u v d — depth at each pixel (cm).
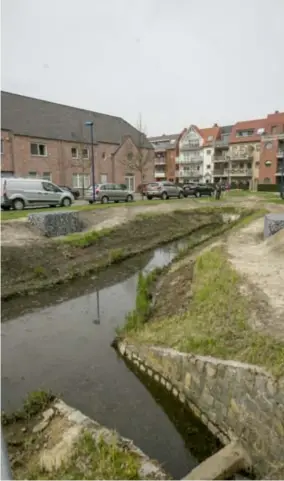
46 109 3403
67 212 1321
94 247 1213
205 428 429
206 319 559
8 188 1691
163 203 2248
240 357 420
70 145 3350
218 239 1300
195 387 450
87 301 835
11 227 1202
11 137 2861
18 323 707
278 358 387
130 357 568
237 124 5419
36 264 977
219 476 322
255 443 364
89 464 327
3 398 463
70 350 604
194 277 802
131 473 317
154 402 479
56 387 498
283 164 2925
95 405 465
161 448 399
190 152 5872
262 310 524
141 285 805
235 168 5297
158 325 616
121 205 2023
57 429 392
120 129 4031
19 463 343
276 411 347
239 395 390
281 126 4794
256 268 741
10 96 3145
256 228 1378
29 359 572
